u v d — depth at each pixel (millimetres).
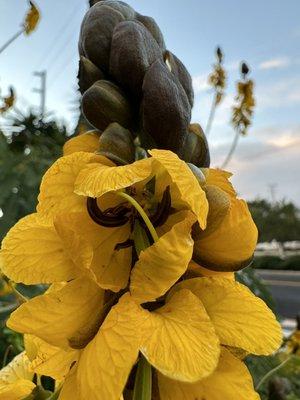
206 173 72
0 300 244
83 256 60
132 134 81
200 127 78
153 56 80
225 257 67
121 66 78
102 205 65
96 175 60
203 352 54
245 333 60
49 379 154
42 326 59
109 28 83
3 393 76
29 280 65
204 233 65
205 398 59
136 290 59
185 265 58
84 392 54
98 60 82
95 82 81
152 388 61
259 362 200
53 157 469
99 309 62
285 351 205
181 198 60
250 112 308
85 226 65
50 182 65
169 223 65
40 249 66
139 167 59
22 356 88
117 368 53
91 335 59
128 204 65
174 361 53
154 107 72
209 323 57
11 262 67
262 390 196
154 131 73
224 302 62
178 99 73
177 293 62
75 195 65
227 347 64
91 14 84
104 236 65
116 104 77
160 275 58
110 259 65
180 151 75
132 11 88
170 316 58
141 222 65
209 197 64
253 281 268
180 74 81
